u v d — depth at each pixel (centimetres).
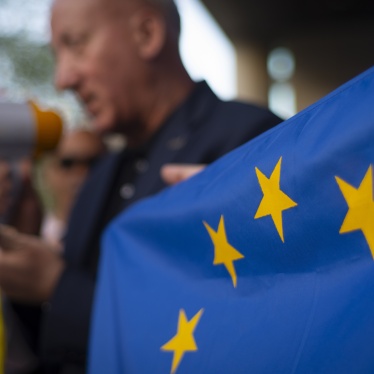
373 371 44
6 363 137
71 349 122
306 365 50
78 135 237
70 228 151
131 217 89
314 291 53
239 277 64
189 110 137
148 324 75
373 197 47
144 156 147
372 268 48
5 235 127
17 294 128
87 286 124
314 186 52
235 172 65
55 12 142
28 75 442
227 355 60
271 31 843
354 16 802
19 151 108
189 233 74
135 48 140
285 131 57
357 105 49
